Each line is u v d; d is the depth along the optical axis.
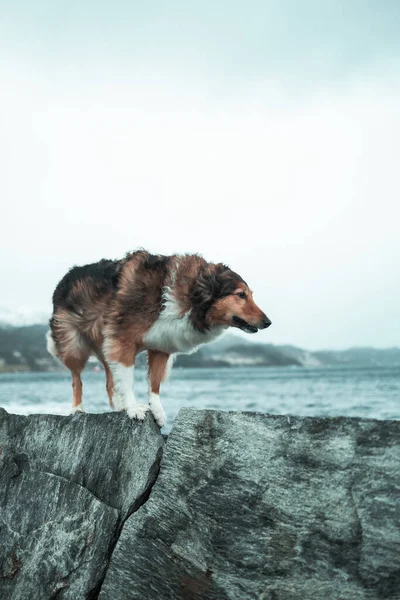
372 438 1.78
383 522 1.71
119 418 2.21
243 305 2.41
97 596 2.05
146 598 1.91
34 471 2.21
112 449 2.18
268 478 1.86
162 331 2.38
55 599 2.06
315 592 1.74
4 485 2.22
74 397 2.66
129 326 2.36
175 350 2.46
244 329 2.43
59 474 2.20
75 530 2.09
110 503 2.12
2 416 2.30
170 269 2.40
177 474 1.99
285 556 1.79
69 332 2.59
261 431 1.91
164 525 1.95
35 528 2.14
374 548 1.70
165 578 1.91
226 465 1.93
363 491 1.75
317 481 1.81
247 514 1.86
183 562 1.89
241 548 1.84
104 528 2.06
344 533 1.74
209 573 1.85
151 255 2.48
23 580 2.10
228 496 1.90
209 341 2.49
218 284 2.39
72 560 2.06
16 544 2.14
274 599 1.77
